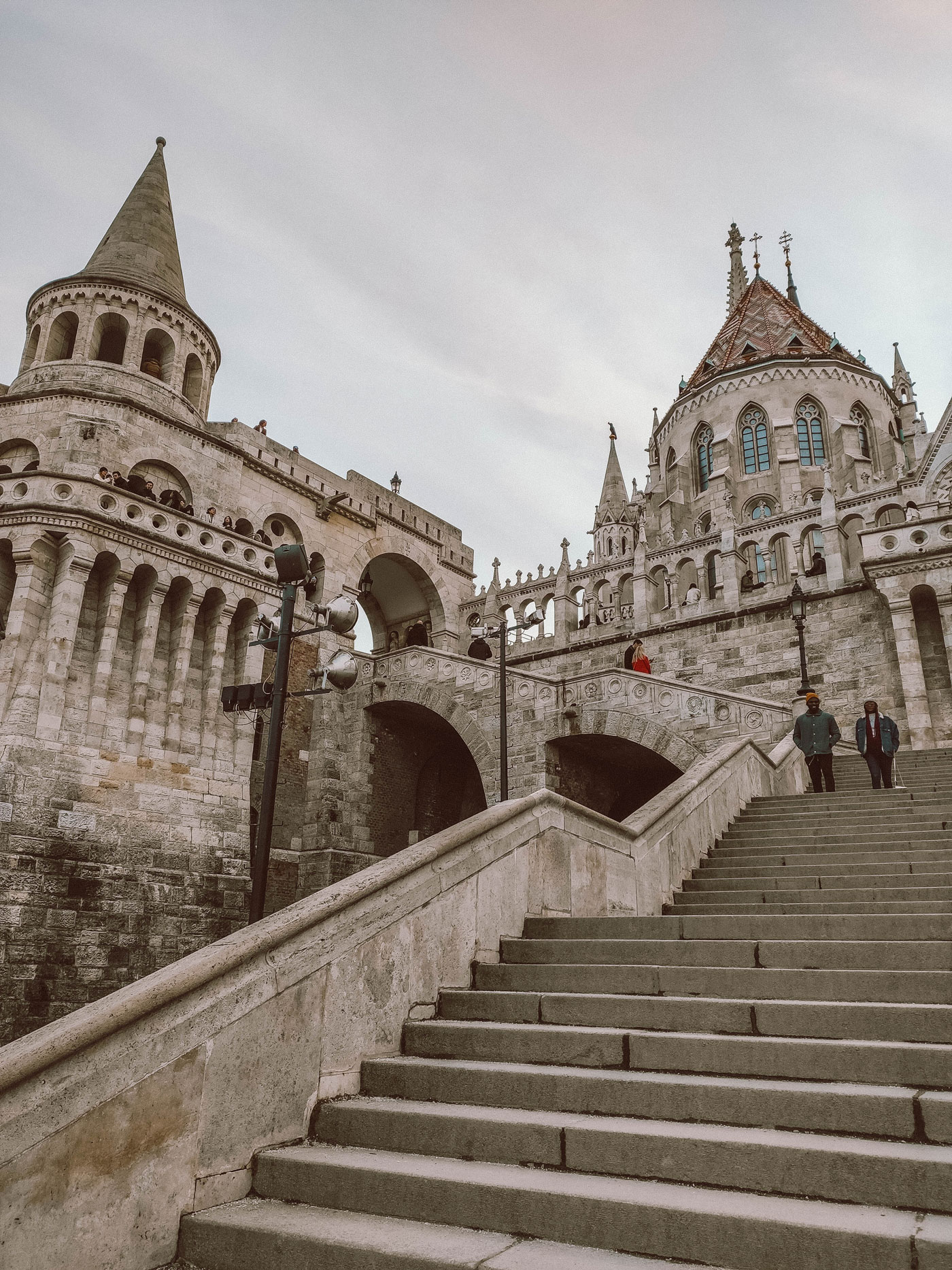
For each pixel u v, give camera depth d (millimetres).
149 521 24266
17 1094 4039
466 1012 6434
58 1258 3967
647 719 22328
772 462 48688
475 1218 4141
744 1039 5102
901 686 24016
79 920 20422
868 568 23969
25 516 22594
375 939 6090
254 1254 4113
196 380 34844
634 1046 5332
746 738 14766
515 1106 5129
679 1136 4285
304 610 32219
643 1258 3715
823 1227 3502
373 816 30266
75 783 21344
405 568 41125
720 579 30625
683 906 9414
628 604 39469
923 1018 5047
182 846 22844
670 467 53406
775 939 6977
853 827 11625
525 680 25547
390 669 30297
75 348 31812
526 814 8102
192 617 24656
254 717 26469
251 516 33281
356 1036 5750
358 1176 4496
